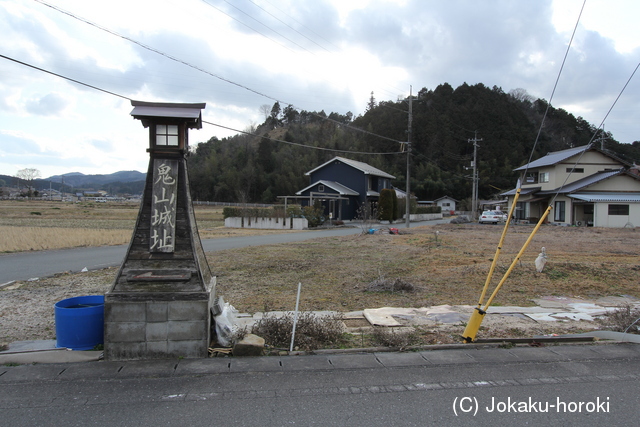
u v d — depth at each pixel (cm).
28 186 11056
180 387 382
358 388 387
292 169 6669
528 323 609
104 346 439
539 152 6325
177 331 447
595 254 1394
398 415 337
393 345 502
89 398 357
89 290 798
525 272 992
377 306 714
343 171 3978
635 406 361
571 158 3325
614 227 2825
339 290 834
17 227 2300
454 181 6800
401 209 4091
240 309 672
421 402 361
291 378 407
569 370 440
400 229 2598
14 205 5806
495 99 6906
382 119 7219
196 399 359
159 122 475
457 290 845
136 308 442
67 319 459
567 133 6919
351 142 7356
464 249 1513
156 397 361
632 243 1747
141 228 466
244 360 448
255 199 6569
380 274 965
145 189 473
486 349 502
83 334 462
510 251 1461
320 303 727
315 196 3222
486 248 1552
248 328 537
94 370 414
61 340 464
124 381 392
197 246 490
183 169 479
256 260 1219
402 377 415
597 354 489
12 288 816
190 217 472
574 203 3114
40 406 342
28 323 582
